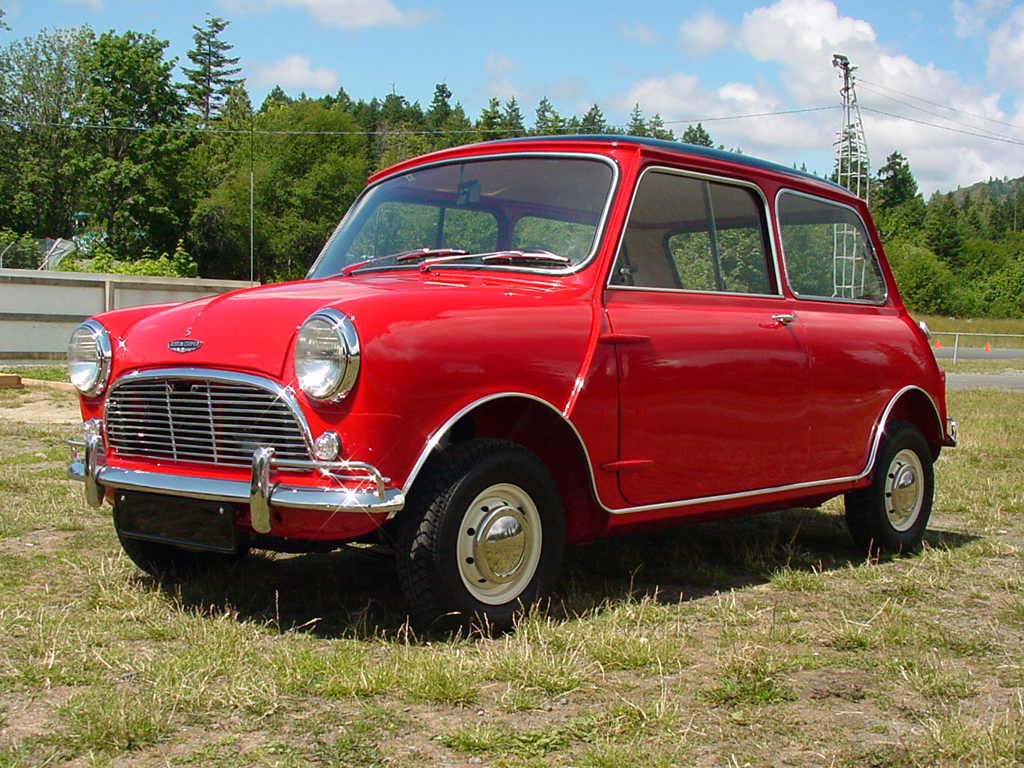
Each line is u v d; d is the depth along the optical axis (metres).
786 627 3.76
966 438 10.48
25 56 65.19
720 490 4.32
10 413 11.03
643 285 4.14
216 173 75.56
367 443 3.23
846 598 4.31
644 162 4.21
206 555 4.39
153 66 60.62
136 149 59.88
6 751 2.54
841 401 4.93
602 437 3.82
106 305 18.69
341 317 3.24
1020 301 78.31
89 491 3.86
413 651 3.29
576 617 3.76
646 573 4.69
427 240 4.44
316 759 2.54
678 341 4.12
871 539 5.29
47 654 3.23
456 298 3.58
